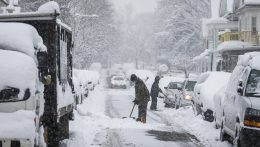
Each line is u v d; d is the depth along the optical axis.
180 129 15.97
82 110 19.78
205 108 17.89
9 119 7.93
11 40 8.94
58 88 10.26
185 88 25.42
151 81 53.72
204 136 14.14
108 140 12.84
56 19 10.17
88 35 62.91
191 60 80.12
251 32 45.38
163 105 30.06
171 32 84.25
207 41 67.88
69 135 13.08
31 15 10.15
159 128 16.03
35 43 9.36
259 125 9.67
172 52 84.38
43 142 8.55
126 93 46.12
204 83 19.78
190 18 81.75
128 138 13.27
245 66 11.98
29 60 8.38
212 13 65.06
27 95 8.09
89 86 38.38
